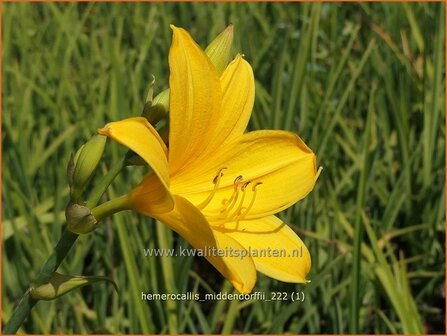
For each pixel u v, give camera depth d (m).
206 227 0.26
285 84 0.70
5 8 0.75
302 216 0.58
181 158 0.29
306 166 0.31
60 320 0.55
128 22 0.82
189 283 0.62
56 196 0.57
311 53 0.64
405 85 0.68
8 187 0.58
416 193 0.63
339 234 0.58
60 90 0.67
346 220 0.60
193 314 0.59
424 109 0.62
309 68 0.67
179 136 0.28
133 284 0.48
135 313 0.51
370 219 0.64
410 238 0.61
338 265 0.56
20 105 0.66
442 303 0.61
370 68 0.73
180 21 0.81
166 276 0.50
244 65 0.30
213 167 0.31
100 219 0.29
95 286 0.54
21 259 0.55
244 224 0.31
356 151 0.65
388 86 0.63
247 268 0.27
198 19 0.79
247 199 0.31
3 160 0.61
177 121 0.28
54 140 0.65
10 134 0.61
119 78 0.61
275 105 0.59
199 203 0.30
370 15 0.78
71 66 0.76
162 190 0.27
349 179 0.63
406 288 0.50
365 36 0.76
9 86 0.74
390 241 0.63
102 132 0.24
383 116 0.66
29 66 0.74
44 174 0.63
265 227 0.31
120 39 0.75
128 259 0.48
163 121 0.63
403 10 0.75
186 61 0.27
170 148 0.28
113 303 0.56
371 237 0.51
